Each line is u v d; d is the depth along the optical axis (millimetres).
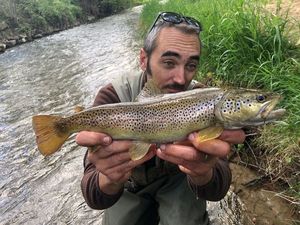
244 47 1289
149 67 640
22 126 1664
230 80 1276
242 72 1224
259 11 1438
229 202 930
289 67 1128
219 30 1480
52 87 2244
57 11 5352
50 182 1191
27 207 1080
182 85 618
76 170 1239
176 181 696
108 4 7109
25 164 1325
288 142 938
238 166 1024
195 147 486
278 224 821
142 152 514
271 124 1012
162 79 623
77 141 501
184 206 674
